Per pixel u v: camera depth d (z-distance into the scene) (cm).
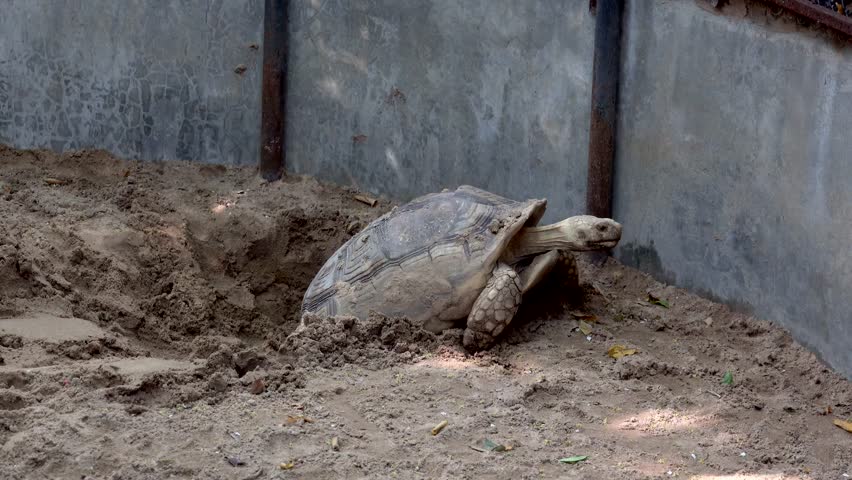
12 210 855
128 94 991
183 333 803
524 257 733
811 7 667
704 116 758
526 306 750
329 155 971
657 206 799
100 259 798
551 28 841
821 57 674
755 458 566
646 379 666
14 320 687
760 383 671
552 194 856
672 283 797
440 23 900
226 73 986
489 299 689
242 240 899
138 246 842
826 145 675
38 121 995
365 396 603
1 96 998
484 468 518
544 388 629
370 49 938
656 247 805
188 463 505
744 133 734
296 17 966
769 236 724
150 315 791
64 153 989
